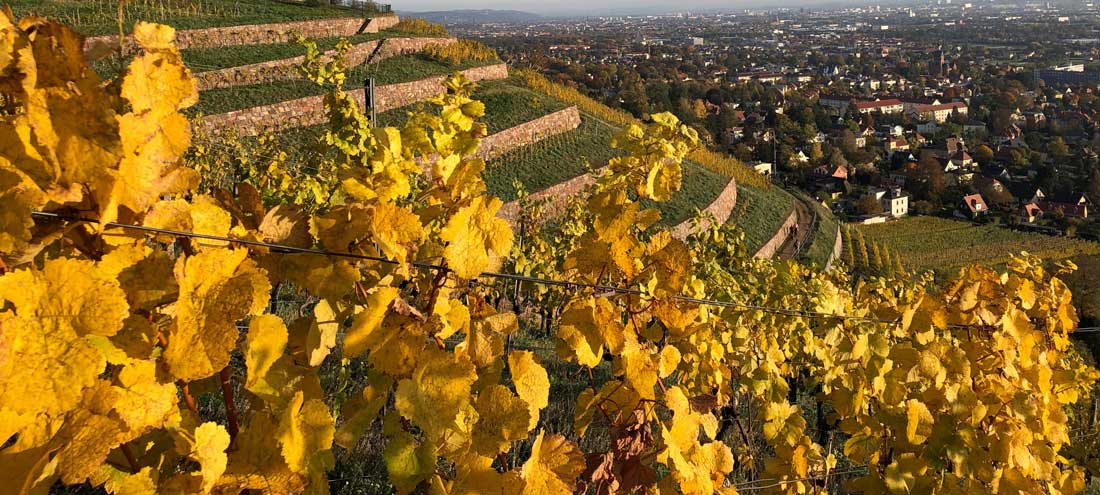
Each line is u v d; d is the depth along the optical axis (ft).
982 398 11.69
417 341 5.32
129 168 3.79
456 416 5.40
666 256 7.44
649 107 256.52
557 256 39.06
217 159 35.55
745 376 12.85
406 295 6.66
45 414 3.54
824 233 125.59
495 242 5.55
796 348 18.98
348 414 5.97
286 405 4.67
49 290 3.34
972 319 12.43
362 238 5.34
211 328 3.92
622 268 7.38
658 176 7.50
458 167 6.13
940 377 10.78
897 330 11.77
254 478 4.37
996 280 12.55
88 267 3.41
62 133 3.59
